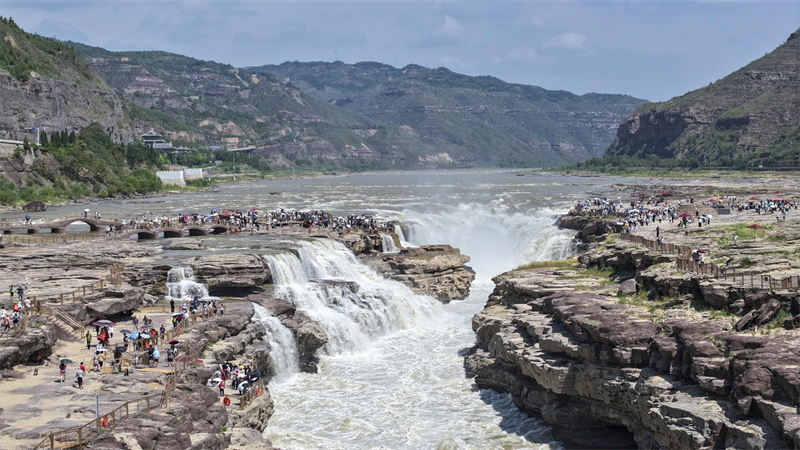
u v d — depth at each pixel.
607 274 99.62
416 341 106.25
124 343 73.50
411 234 166.00
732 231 121.38
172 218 180.00
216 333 80.25
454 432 74.12
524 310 89.06
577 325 72.44
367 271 128.50
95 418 53.09
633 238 113.56
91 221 169.75
